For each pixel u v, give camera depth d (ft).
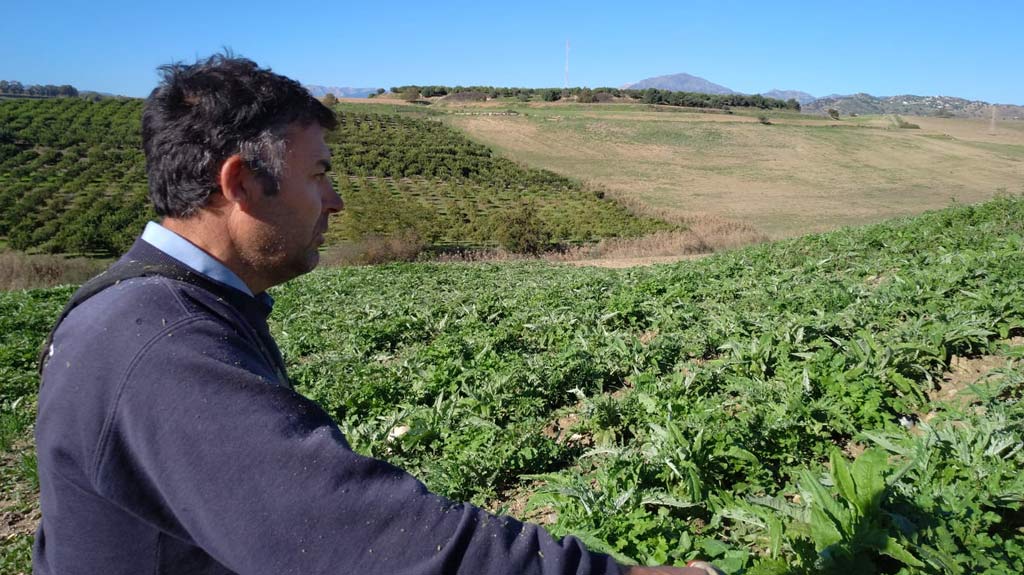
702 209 178.60
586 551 3.70
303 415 3.75
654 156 266.98
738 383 18.37
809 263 38.75
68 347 3.91
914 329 20.11
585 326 29.14
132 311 3.87
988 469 11.94
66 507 3.85
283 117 4.41
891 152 273.54
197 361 3.66
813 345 20.88
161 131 4.26
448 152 249.34
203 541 3.52
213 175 4.23
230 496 3.38
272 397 3.70
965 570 9.15
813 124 335.88
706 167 249.96
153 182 4.41
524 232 104.73
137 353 3.67
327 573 3.34
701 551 11.08
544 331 29.86
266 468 3.42
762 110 401.90
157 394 3.56
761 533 11.80
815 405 15.88
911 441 13.67
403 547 3.38
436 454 17.88
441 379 22.71
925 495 10.62
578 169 242.78
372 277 62.75
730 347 21.89
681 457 13.92
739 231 107.04
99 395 3.66
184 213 4.34
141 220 136.98
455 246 111.14
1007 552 9.56
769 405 16.34
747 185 220.02
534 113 345.31
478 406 19.98
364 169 212.23
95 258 110.42
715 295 32.99
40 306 46.88
